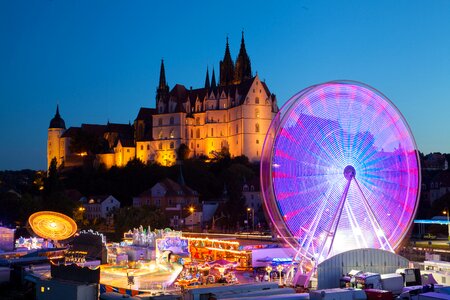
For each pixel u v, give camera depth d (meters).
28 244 143.88
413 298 70.62
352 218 82.81
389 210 85.69
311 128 81.75
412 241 161.25
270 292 73.12
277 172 80.06
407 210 87.06
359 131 84.00
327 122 82.62
